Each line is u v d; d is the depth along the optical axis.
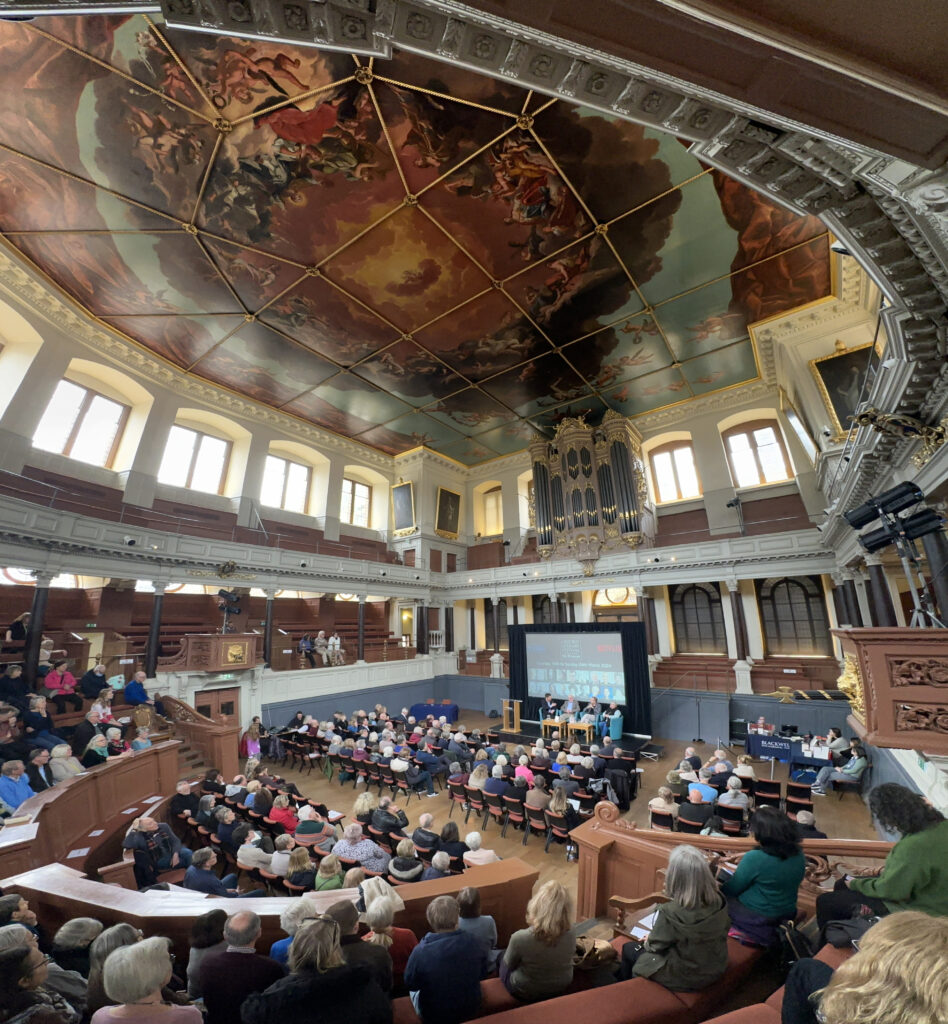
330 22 2.05
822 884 3.86
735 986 2.75
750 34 1.58
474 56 2.18
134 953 2.05
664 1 1.51
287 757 13.39
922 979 0.90
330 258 11.34
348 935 2.55
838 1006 1.00
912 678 3.56
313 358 15.45
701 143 2.67
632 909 3.58
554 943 2.70
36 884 3.75
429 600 22.02
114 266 11.53
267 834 7.50
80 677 11.52
